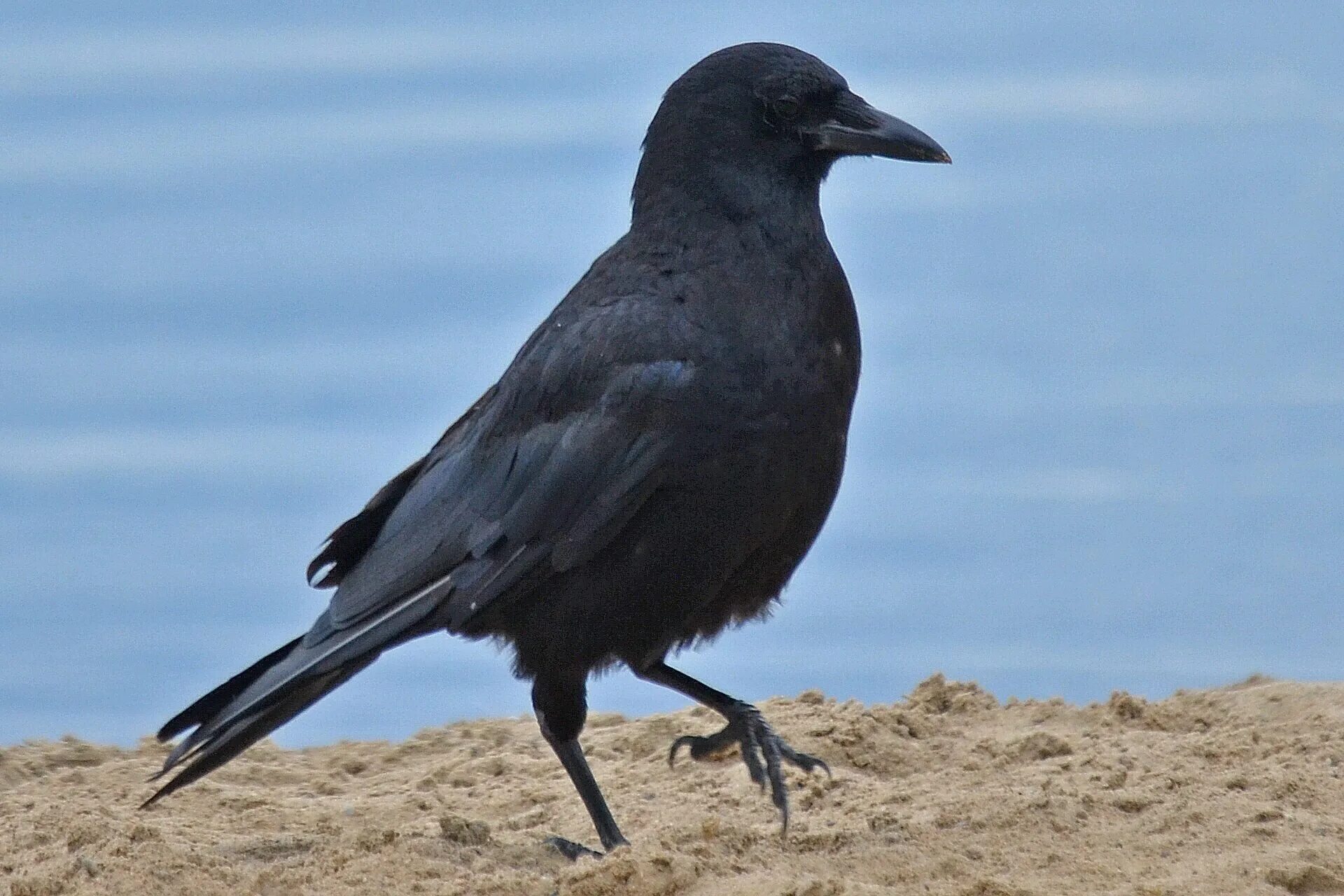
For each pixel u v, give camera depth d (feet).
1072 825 41.01
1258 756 45.78
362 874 37.86
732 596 41.65
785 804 40.11
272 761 52.95
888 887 37.37
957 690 53.52
